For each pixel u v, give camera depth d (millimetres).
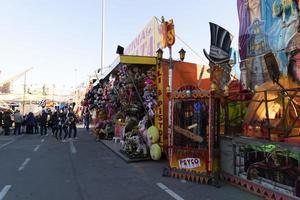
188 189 8508
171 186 8852
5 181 9539
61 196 7930
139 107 15922
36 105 60750
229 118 9852
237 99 9570
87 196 7922
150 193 8156
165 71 13367
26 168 11609
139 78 15156
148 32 17438
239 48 12891
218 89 9320
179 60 13914
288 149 6855
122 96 18109
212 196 7824
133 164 12383
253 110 9172
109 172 10867
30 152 15969
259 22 11703
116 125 21234
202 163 9188
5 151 16312
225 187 8648
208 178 8992
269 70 11008
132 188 8672
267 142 7492
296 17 10000
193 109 9719
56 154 15297
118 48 14906
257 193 7801
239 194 7977
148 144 13312
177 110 10062
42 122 28203
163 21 12258
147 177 10039
